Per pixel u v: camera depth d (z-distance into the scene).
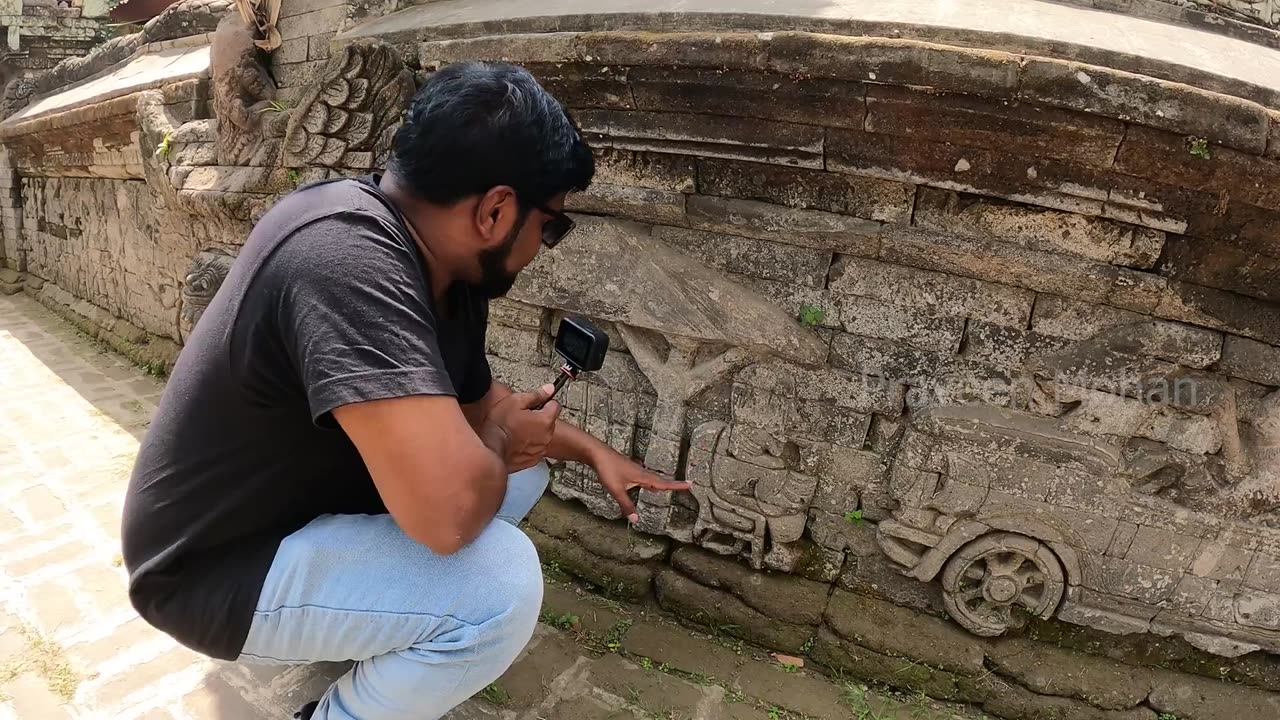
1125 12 2.92
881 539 2.38
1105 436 2.17
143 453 1.42
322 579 1.41
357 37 3.31
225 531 1.40
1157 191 1.87
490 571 1.47
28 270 8.20
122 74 6.21
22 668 2.14
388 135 3.08
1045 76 1.75
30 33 8.72
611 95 2.28
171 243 4.84
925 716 2.28
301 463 1.38
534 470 2.09
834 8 2.32
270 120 3.75
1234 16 3.18
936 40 2.09
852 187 2.19
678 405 2.56
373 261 1.23
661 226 2.54
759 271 2.41
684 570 2.64
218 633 1.42
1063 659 2.33
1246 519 2.14
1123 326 2.10
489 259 1.44
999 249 2.06
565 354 1.74
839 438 2.41
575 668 2.33
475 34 2.78
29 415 4.08
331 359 1.17
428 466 1.21
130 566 1.44
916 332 2.27
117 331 5.73
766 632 2.49
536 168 1.31
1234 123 1.71
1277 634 2.19
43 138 6.51
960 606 2.34
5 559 2.67
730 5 2.43
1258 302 2.01
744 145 2.19
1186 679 2.30
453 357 1.64
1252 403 2.13
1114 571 2.22
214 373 1.29
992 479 2.20
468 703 2.13
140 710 2.03
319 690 2.14
